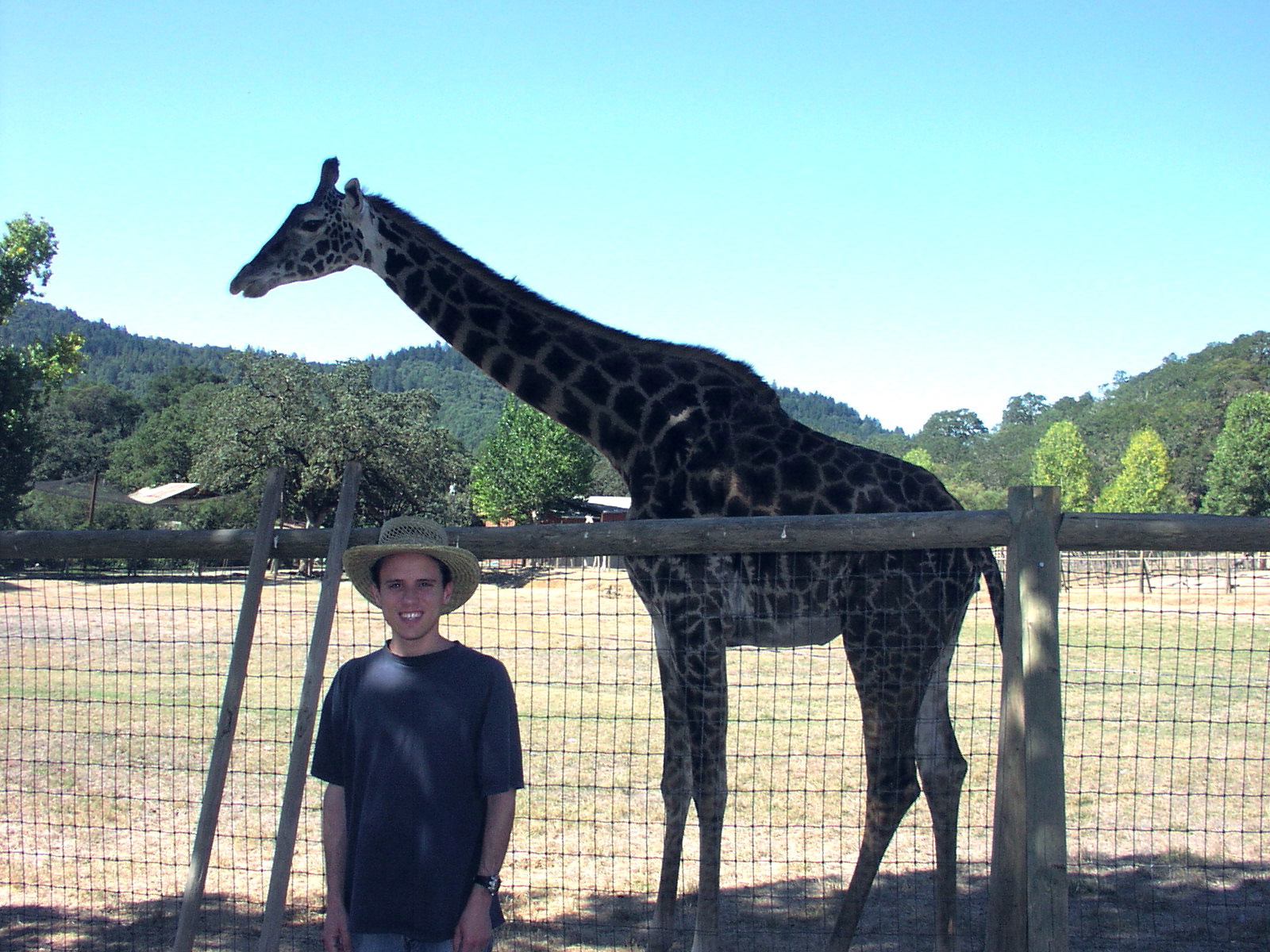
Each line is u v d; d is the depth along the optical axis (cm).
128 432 8862
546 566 2902
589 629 1755
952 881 432
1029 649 320
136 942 470
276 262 523
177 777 739
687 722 435
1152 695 1080
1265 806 686
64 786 705
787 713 992
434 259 517
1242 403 5634
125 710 950
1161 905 520
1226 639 1552
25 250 2797
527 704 1011
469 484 4444
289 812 337
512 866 574
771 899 531
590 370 494
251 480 3703
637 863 581
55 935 479
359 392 3741
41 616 1752
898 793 433
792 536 345
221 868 559
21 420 2939
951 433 16100
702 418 478
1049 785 312
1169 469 6656
